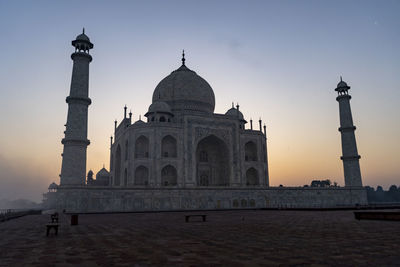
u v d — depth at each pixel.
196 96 89.19
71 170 59.47
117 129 89.75
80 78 64.12
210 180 83.94
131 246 14.95
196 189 64.94
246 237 17.47
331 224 25.09
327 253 12.30
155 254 12.68
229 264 10.57
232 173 80.31
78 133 61.53
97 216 42.16
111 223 29.50
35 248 14.79
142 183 75.31
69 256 12.62
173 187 63.16
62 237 19.00
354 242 15.11
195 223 28.08
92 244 15.84
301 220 29.88
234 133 83.00
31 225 29.28
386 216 28.28
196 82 90.94
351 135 85.25
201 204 64.69
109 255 12.70
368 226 23.14
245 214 42.47
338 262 10.65
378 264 10.30
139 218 36.69
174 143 78.88
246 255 12.09
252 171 86.69
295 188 74.25
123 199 58.94
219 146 84.75
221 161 84.69
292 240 16.00
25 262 11.52
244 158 83.38
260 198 70.31
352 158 83.62
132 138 74.62
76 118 62.03
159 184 71.31
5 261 11.72
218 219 32.94
